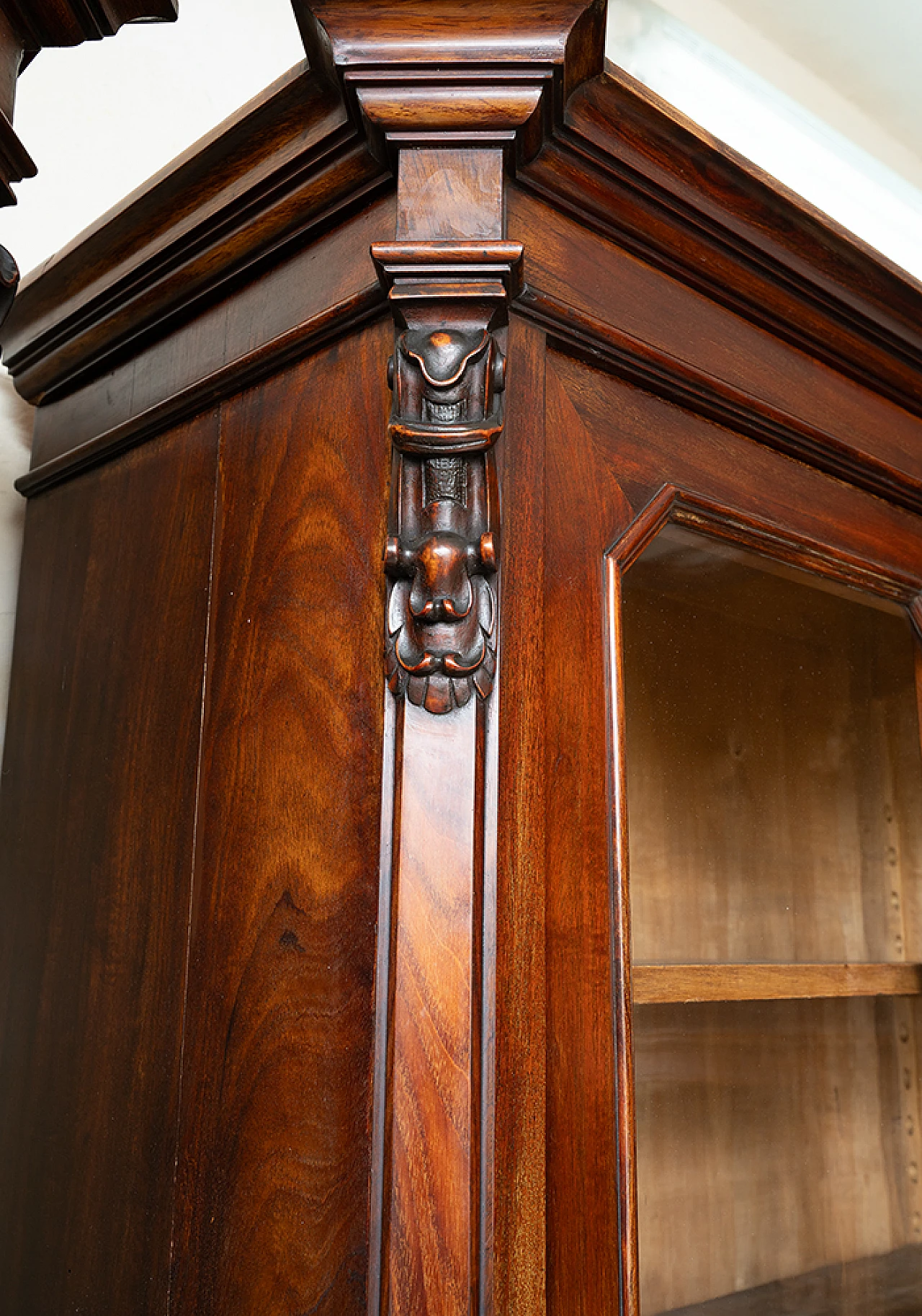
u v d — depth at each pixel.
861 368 0.76
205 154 0.61
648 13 1.21
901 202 1.43
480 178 0.52
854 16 1.30
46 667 0.78
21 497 0.93
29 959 0.72
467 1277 0.43
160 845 0.63
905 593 0.79
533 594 0.52
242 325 0.65
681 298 0.64
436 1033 0.45
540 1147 0.47
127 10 0.46
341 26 0.51
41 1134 0.67
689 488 0.63
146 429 0.72
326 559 0.56
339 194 0.58
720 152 0.60
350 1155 0.48
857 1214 0.68
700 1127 0.58
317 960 0.51
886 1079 0.72
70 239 0.98
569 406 0.57
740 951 0.62
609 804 0.55
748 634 0.67
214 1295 0.52
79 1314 0.61
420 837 0.47
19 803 0.77
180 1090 0.57
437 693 0.48
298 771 0.55
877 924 0.73
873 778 0.75
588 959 0.52
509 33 0.50
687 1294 0.55
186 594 0.65
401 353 0.51
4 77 0.43
